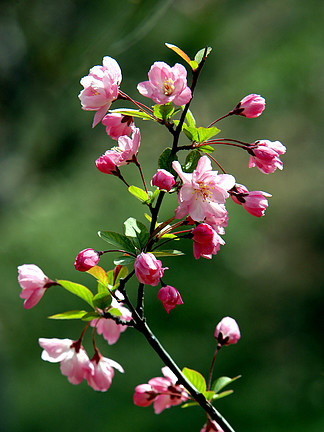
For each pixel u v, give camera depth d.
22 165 8.53
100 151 12.38
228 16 10.83
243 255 12.29
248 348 9.68
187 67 11.02
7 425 7.21
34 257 11.45
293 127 13.47
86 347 9.78
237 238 12.47
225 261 11.82
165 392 2.47
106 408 8.10
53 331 10.21
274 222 13.40
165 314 10.42
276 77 11.48
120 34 5.86
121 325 2.38
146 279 1.99
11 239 11.72
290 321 10.37
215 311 10.56
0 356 7.48
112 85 2.18
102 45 6.05
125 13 5.77
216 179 2.08
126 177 13.23
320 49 11.18
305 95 11.70
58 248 11.63
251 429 7.55
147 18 5.57
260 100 2.29
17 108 7.82
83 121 11.27
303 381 8.47
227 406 8.13
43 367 9.20
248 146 2.29
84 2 7.07
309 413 7.69
